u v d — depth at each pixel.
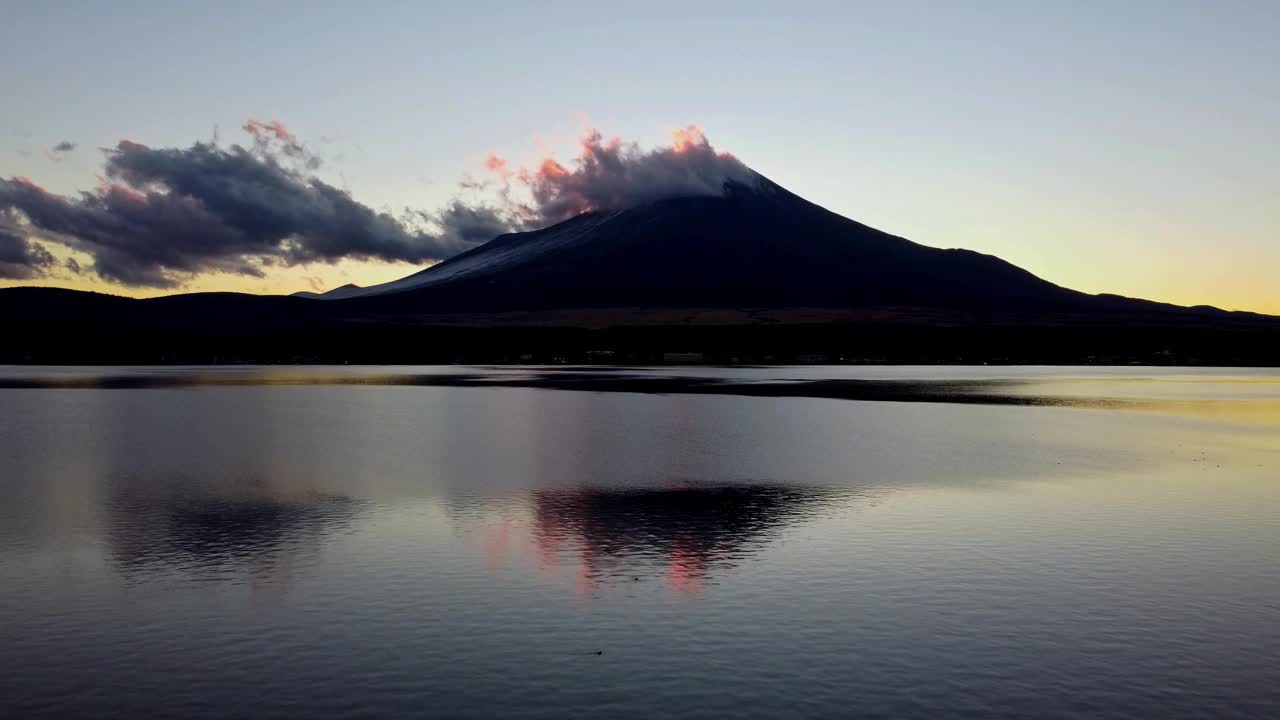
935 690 16.59
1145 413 76.25
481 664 17.86
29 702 16.22
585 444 53.38
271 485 38.56
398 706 15.98
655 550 26.59
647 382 129.88
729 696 16.34
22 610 21.20
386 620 20.42
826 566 24.77
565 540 27.92
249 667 17.75
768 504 33.88
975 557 25.69
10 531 29.36
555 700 16.20
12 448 52.41
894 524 30.17
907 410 78.44
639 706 15.94
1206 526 29.77
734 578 23.66
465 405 85.06
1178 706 15.95
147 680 17.16
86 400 94.38
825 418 70.44
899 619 20.39
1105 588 22.69
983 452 49.28
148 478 40.69
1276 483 38.44
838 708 15.84
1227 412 77.94
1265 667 17.64
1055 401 91.19
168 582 23.41
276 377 154.75
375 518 31.36
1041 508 32.91
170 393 107.00
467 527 29.84
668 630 19.72
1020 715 15.59
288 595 22.28
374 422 68.06
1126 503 33.94
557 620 20.38
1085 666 17.69
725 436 57.62
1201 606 21.27
